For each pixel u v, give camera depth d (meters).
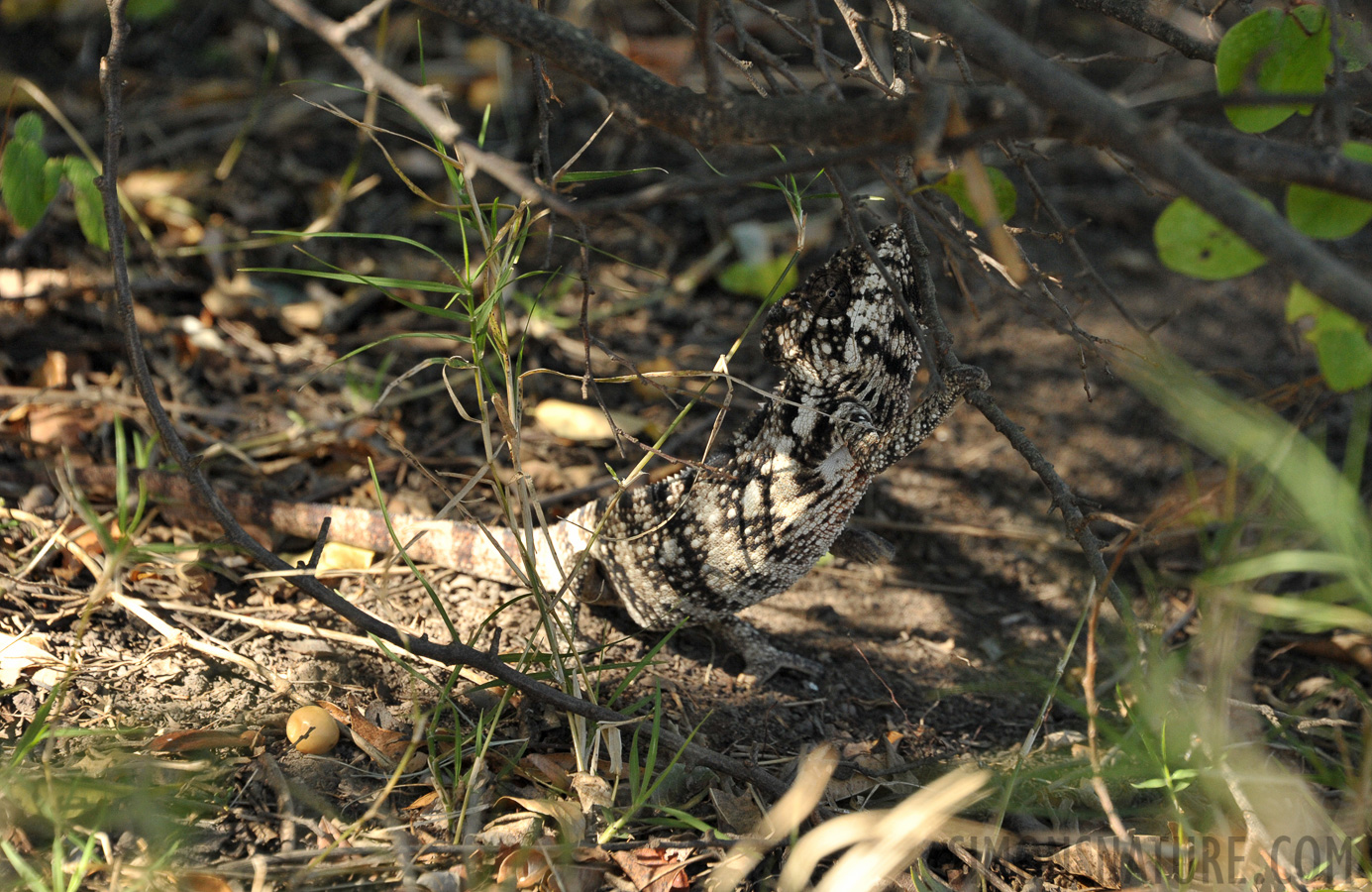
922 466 8.38
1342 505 4.64
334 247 9.44
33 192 5.40
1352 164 2.79
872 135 2.97
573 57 3.39
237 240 9.08
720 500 5.25
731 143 3.29
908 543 7.66
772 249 10.16
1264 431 4.68
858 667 6.24
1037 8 13.05
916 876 4.34
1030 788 4.98
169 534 6.33
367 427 7.54
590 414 7.76
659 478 5.73
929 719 5.86
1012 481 8.23
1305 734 5.76
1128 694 5.71
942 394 4.93
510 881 4.02
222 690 5.01
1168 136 2.65
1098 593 4.19
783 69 4.29
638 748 4.89
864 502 7.96
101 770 4.30
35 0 11.06
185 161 9.85
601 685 5.46
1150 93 10.59
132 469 6.35
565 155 11.03
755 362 9.05
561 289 9.41
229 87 10.75
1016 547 7.66
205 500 4.54
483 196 10.19
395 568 6.31
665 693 5.51
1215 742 4.64
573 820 4.28
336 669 5.29
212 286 8.64
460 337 4.47
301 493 7.05
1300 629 6.50
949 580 7.33
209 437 7.15
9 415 6.89
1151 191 4.70
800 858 3.86
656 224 10.54
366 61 3.30
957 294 9.88
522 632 5.85
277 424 7.52
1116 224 10.99
